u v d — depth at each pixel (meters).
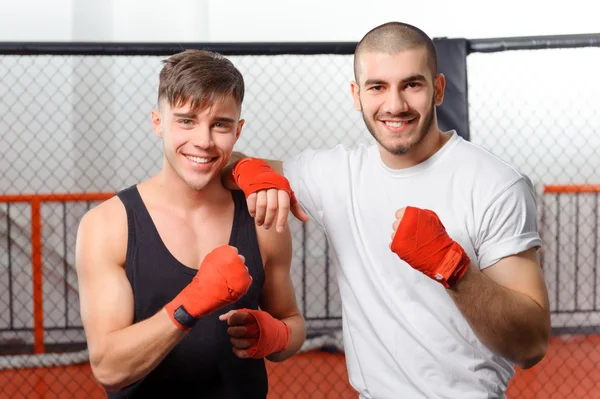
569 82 4.55
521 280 1.35
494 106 4.59
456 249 1.21
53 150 4.45
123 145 4.31
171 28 4.81
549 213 4.41
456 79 2.17
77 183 4.47
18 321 4.35
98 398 3.60
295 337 1.49
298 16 4.82
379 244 1.47
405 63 1.32
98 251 1.35
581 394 3.54
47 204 4.24
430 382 1.43
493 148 4.61
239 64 4.61
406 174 1.46
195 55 1.30
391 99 1.33
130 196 1.39
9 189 4.46
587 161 4.56
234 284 1.16
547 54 4.54
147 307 1.34
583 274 4.45
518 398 3.51
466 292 1.24
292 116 4.65
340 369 3.95
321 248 4.41
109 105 4.44
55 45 2.22
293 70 4.63
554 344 4.27
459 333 1.42
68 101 4.45
